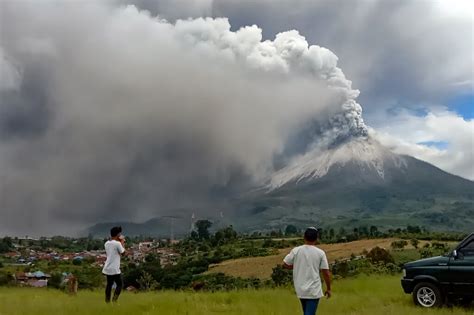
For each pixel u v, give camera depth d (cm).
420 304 1394
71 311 1301
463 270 1340
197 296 1670
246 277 5788
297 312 1278
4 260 11706
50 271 8438
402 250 6850
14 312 1309
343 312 1341
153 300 1519
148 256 11312
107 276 1438
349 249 7669
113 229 1450
